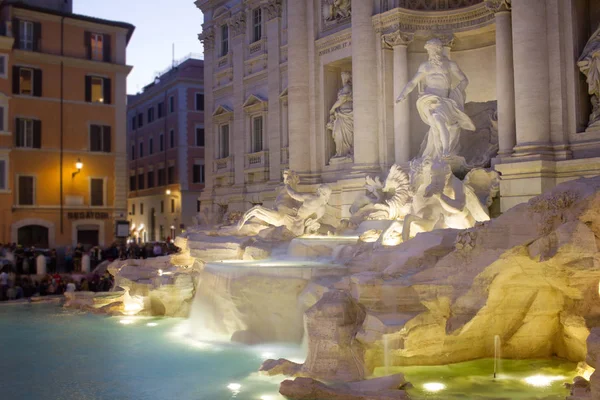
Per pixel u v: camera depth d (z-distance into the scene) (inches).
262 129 1508.4
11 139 1888.5
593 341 464.8
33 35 1961.1
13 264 1464.1
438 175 770.8
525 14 841.5
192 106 2664.9
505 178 855.7
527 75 839.7
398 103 1096.2
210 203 1696.6
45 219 1958.7
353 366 581.6
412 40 1109.7
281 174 1422.2
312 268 734.5
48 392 573.9
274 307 749.3
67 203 1998.0
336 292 621.6
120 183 2091.5
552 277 598.9
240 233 1071.6
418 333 590.2
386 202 994.1
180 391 567.2
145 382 601.0
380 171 1119.0
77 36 2032.5
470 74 1131.9
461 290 597.3
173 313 996.6
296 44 1295.5
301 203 1080.2
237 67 1589.6
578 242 557.9
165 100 2763.3
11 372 649.0
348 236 960.9
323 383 551.8
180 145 2625.5
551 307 633.6
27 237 1941.4
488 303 598.9
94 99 2062.0
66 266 1699.1
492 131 1027.9
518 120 850.1
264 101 1476.4
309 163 1290.6
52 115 1983.3
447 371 597.3
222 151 1688.0
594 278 577.3
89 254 1718.8
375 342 580.4
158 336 837.8
